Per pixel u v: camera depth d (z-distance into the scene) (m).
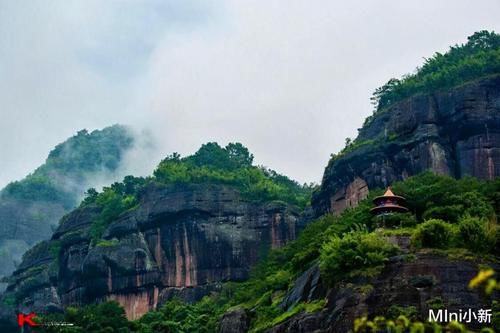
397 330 29.55
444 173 141.00
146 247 173.50
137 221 176.00
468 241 90.25
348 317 86.62
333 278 92.44
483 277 25.39
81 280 179.38
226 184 179.25
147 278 170.00
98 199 198.00
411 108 149.75
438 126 146.25
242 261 168.75
